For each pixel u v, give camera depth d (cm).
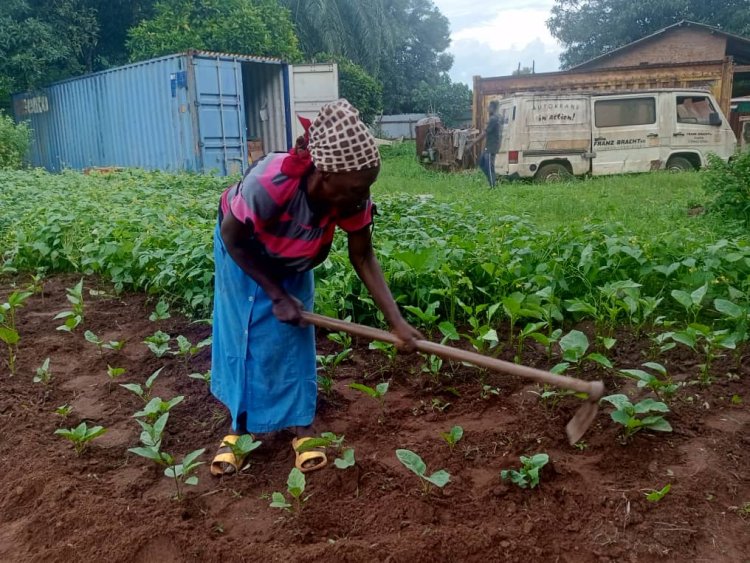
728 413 341
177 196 954
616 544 249
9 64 1977
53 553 251
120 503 274
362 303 483
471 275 504
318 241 272
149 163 1617
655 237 558
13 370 407
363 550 242
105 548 250
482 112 1977
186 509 270
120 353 438
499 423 334
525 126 1437
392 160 2198
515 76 1934
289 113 1686
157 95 1548
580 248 524
